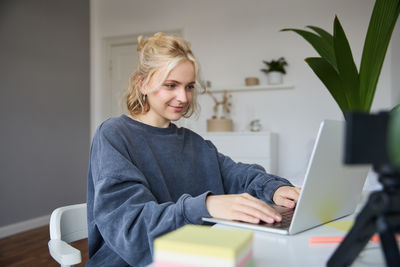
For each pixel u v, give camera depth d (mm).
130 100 1084
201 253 357
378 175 374
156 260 374
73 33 3949
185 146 1123
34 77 3383
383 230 373
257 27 3873
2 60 3047
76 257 758
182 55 965
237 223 658
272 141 3564
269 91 3822
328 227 685
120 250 708
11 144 3125
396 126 331
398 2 1578
